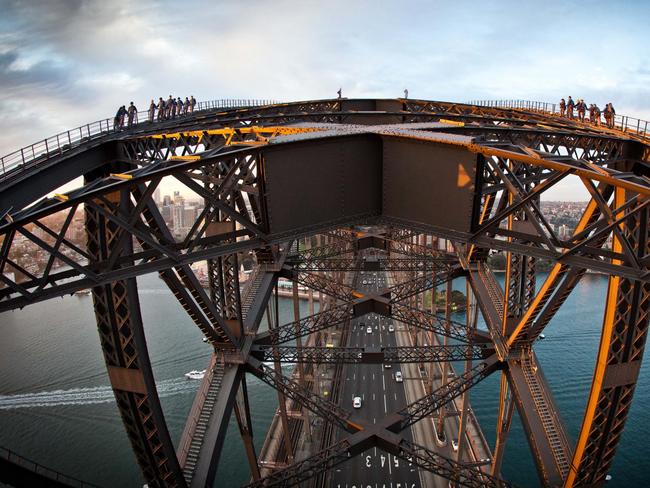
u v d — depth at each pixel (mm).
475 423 60812
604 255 13742
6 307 11617
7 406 68625
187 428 25516
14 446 60156
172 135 22281
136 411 22844
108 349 22109
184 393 71375
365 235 49375
